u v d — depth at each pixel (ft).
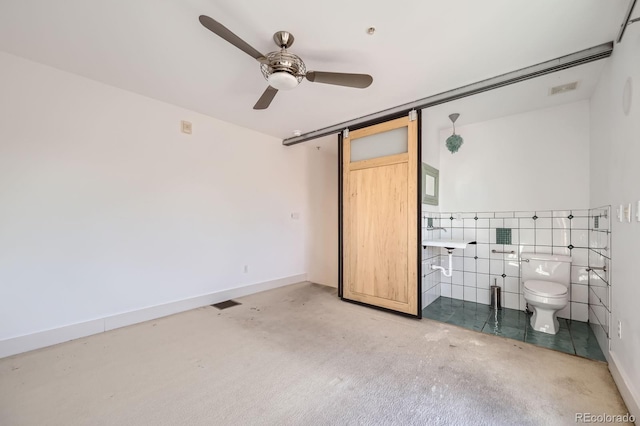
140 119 9.41
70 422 4.79
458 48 6.57
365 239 11.09
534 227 10.17
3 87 7.07
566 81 7.97
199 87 8.85
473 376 6.15
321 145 15.37
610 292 6.57
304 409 5.13
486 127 11.21
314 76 6.34
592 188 8.73
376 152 10.90
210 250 11.37
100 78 8.32
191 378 6.11
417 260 9.64
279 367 6.56
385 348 7.48
